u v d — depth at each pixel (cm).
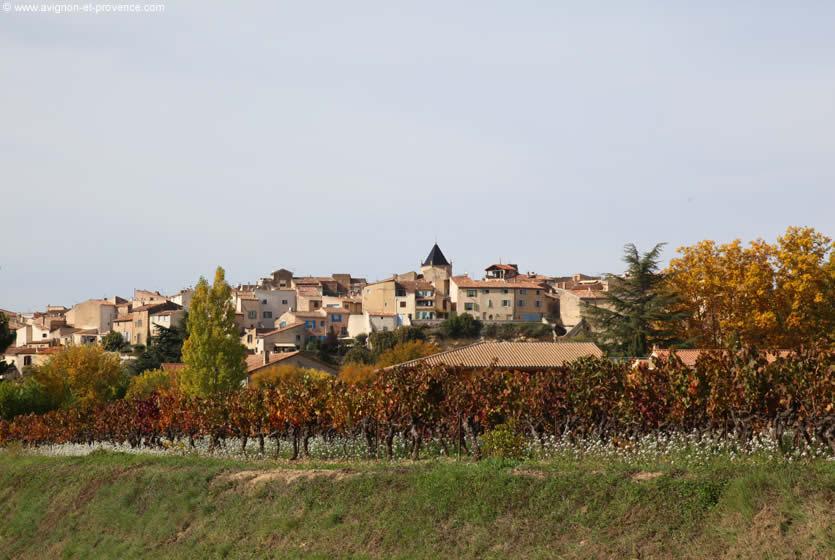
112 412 8969
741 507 3105
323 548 3975
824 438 4138
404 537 3788
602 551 3219
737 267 11575
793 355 4362
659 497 3322
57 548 5209
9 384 12631
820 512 2959
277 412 6406
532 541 3434
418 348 16662
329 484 4444
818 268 11000
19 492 6281
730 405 4406
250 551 4234
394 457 5831
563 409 5269
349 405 5988
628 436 4959
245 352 11969
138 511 5216
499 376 5484
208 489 5047
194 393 11300
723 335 11112
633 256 12288
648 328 11750
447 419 5434
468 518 3716
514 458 4653
